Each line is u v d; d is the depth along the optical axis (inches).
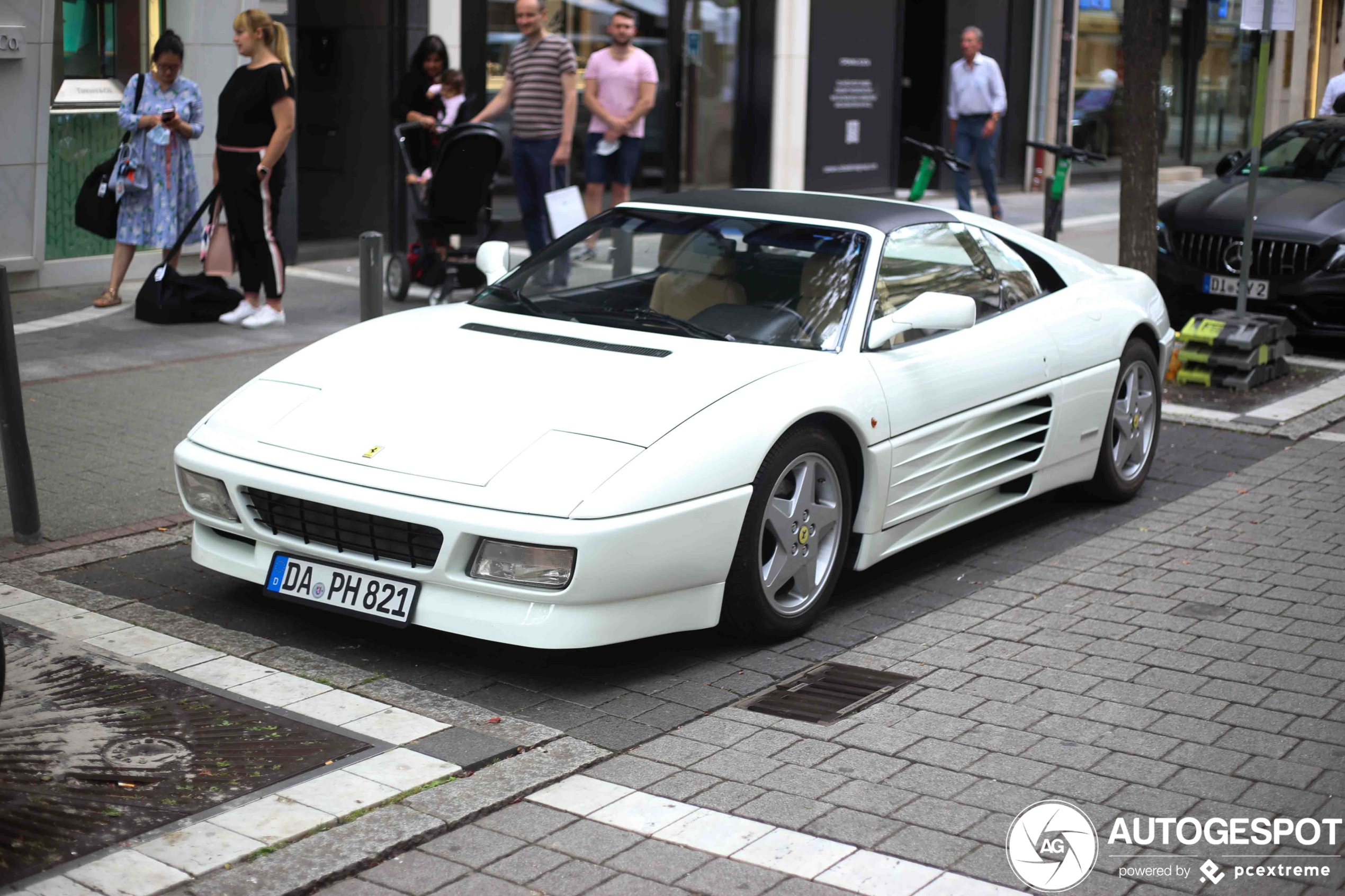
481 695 175.2
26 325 386.3
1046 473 245.8
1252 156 372.5
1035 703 176.6
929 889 132.3
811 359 199.8
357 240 542.6
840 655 192.1
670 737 165.0
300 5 538.0
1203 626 205.5
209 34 461.4
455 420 182.9
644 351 198.2
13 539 224.1
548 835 141.1
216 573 215.0
